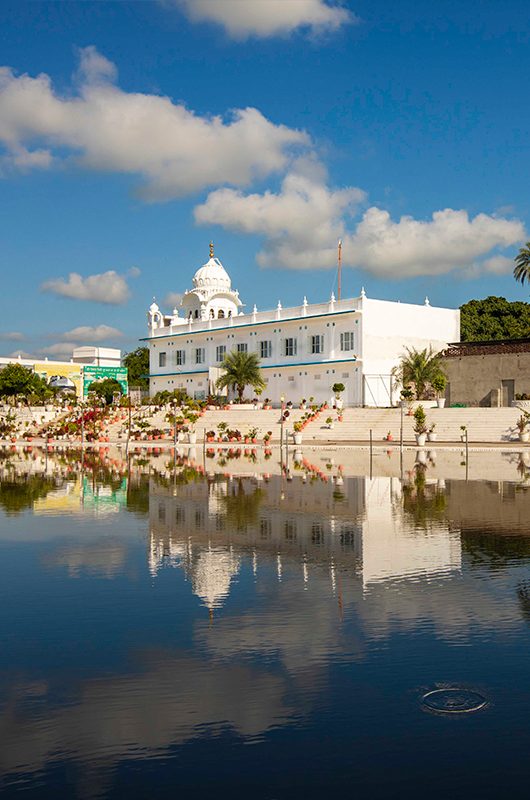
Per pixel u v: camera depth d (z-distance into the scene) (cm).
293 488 2500
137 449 5325
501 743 634
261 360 7625
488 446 4488
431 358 6147
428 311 7094
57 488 2595
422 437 4688
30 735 659
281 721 677
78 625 957
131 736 655
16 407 8581
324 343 7006
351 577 1190
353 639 888
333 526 1695
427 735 649
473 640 880
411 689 742
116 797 562
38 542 1531
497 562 1295
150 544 1497
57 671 801
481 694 729
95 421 7112
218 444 5531
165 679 775
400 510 1942
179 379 8650
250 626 941
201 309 8812
